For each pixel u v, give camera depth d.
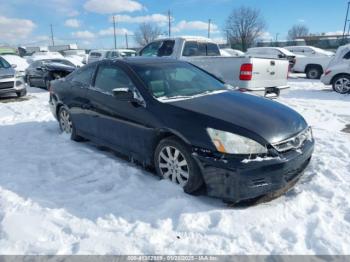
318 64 16.11
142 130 3.65
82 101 4.76
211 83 4.42
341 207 3.06
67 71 12.14
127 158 4.44
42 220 2.85
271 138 2.97
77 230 2.72
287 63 7.95
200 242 2.59
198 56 8.23
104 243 2.54
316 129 6.00
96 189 3.52
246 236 2.65
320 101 9.30
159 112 3.47
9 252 2.45
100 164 4.21
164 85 3.92
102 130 4.41
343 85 10.80
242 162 2.84
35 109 8.34
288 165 2.98
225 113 3.23
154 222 2.85
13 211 3.00
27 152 4.77
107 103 4.19
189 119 3.22
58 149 4.88
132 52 18.05
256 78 6.92
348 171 3.91
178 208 3.04
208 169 2.99
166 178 3.53
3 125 6.57
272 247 2.52
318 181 3.58
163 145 3.44
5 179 3.73
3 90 9.93
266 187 2.93
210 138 3.00
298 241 2.58
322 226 2.74
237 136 2.93
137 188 3.48
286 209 3.04
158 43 8.92
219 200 3.24
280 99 9.62
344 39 41.31
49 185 3.62
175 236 2.67
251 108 3.45
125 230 2.73
